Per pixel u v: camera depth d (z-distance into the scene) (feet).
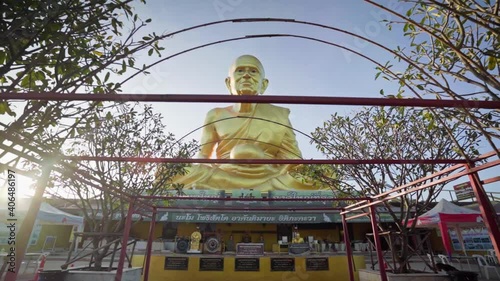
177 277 38.99
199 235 48.37
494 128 9.42
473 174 10.65
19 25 8.45
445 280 24.12
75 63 10.64
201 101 7.47
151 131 32.07
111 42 12.19
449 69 10.21
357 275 38.01
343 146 31.07
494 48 9.62
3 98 7.32
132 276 28.94
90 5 9.67
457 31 10.25
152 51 11.63
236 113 91.09
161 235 82.94
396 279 24.82
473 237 65.67
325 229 85.76
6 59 9.29
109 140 28.40
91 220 30.27
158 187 32.32
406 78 10.93
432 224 41.60
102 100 7.41
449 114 9.62
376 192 29.19
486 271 40.09
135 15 11.12
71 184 28.58
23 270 42.86
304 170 33.76
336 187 31.73
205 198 22.09
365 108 31.45
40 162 11.60
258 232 82.53
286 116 92.27
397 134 28.84
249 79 90.58
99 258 27.50
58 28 9.49
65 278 23.71
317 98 7.47
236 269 39.83
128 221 21.02
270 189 79.36
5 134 9.30
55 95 7.36
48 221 44.50
